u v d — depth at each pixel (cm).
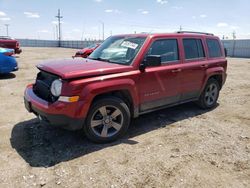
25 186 288
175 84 487
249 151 382
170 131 455
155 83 446
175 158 356
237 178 311
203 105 586
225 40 3161
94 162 342
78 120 360
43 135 425
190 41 532
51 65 400
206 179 307
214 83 597
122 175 312
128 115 415
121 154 365
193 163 344
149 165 337
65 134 429
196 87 540
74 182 297
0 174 309
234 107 621
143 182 299
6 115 520
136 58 421
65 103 347
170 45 484
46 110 352
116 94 416
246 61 2098
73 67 380
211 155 367
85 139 412
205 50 566
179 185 294
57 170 321
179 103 520
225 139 424
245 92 794
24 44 6053
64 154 362
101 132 395
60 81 355
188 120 516
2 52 911
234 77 1116
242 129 471
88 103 360
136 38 464
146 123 494
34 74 1053
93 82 365
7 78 944
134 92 413
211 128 473
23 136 420
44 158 350
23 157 352
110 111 401
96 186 290
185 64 505
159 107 477
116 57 449
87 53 1564
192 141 414
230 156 366
